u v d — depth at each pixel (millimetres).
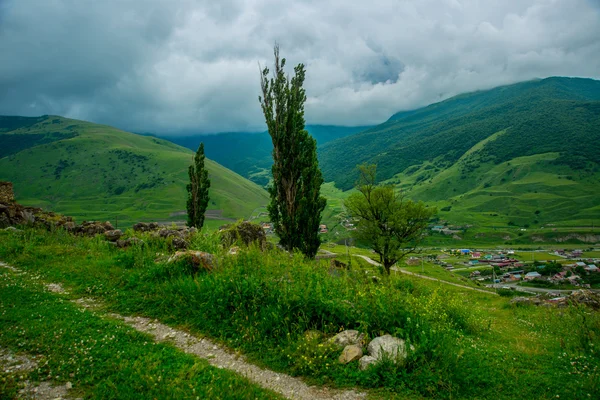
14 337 7789
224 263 12195
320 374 7129
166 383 6340
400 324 8180
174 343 8320
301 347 7699
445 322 11023
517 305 20578
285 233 24266
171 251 17188
